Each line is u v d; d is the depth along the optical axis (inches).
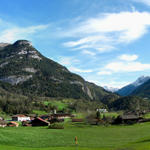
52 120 6038.4
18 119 7416.3
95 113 5472.4
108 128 4266.7
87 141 2421.3
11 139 2281.0
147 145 1822.1
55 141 2380.7
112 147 1964.8
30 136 2615.7
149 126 4192.9
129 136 2856.8
